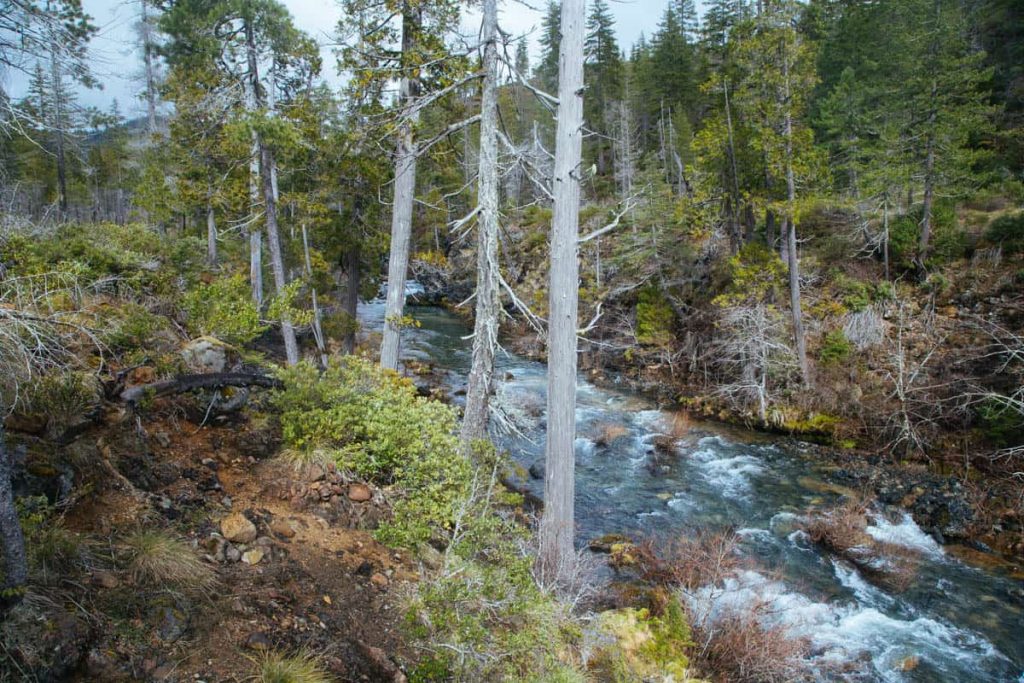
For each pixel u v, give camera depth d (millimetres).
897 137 20453
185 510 5758
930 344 17172
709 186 20844
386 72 10352
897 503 12477
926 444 14805
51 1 3969
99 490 5316
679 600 7699
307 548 6020
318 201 16266
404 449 7816
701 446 16156
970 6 26953
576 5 8453
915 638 8008
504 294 10797
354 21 11516
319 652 4621
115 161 24312
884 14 31141
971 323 16859
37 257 7727
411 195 13164
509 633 5078
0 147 4586
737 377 19953
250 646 4379
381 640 5191
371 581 5965
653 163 27109
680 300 24031
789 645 7145
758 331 18578
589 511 11930
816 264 21703
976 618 8578
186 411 7727
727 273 22266
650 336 23719
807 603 8625
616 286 26734
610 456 15219
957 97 19359
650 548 9805
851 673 7113
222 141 14648
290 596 5199
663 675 6277
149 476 6035
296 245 18562
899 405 15852
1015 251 18109
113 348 7641
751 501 12578
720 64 28594
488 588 4992
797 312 17859
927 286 18875
